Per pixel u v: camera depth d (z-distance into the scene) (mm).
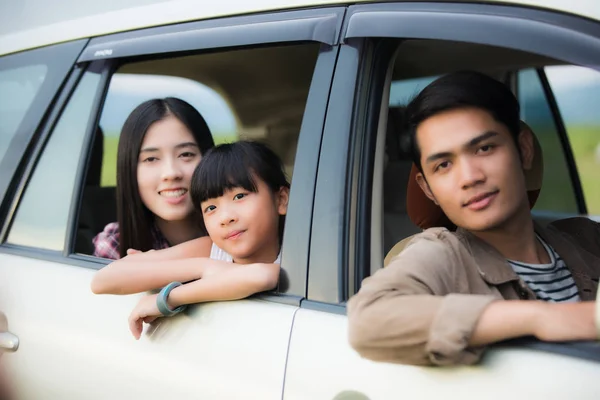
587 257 1884
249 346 1680
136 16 2242
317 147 1716
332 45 1751
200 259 1975
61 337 2082
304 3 1840
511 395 1311
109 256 2477
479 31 1543
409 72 2082
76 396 2029
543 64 2127
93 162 2516
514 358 1339
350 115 1695
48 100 2434
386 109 1794
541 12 1495
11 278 2297
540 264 1722
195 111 2480
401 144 2023
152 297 1878
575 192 2584
